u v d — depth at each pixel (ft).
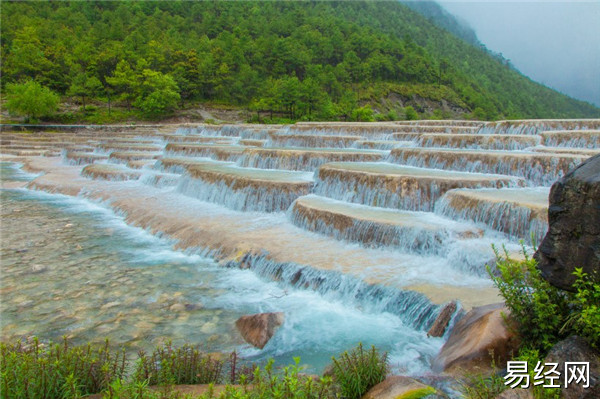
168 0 401.90
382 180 52.13
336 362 21.57
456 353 23.53
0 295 35.81
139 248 48.91
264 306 34.30
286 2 479.00
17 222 59.72
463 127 99.45
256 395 17.63
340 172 56.85
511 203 40.83
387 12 634.84
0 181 91.86
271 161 76.33
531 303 21.98
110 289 37.37
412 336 29.55
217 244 46.01
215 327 30.91
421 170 61.87
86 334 29.60
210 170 70.59
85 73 239.50
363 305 34.01
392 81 385.29
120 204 66.03
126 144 132.16
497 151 71.20
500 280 23.98
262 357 27.02
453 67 486.79
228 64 286.46
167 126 204.64
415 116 312.29
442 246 39.70
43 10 336.29
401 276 35.53
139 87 240.73
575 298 19.52
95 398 18.43
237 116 257.75
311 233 48.11
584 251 18.21
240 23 375.45
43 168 104.12
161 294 36.42
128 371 23.45
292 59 324.80
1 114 208.44
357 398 20.18
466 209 44.45
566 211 18.98
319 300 35.42
